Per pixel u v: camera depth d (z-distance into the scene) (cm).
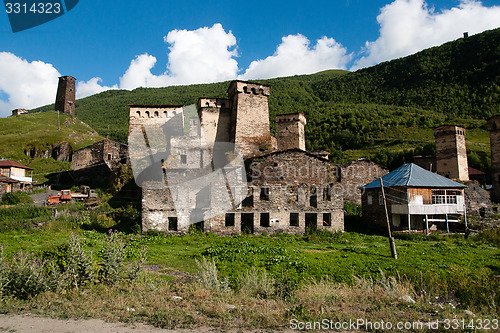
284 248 1931
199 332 670
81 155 4888
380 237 2716
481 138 7531
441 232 2944
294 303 905
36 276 888
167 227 2434
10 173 4672
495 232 2666
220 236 2456
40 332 632
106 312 756
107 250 1061
